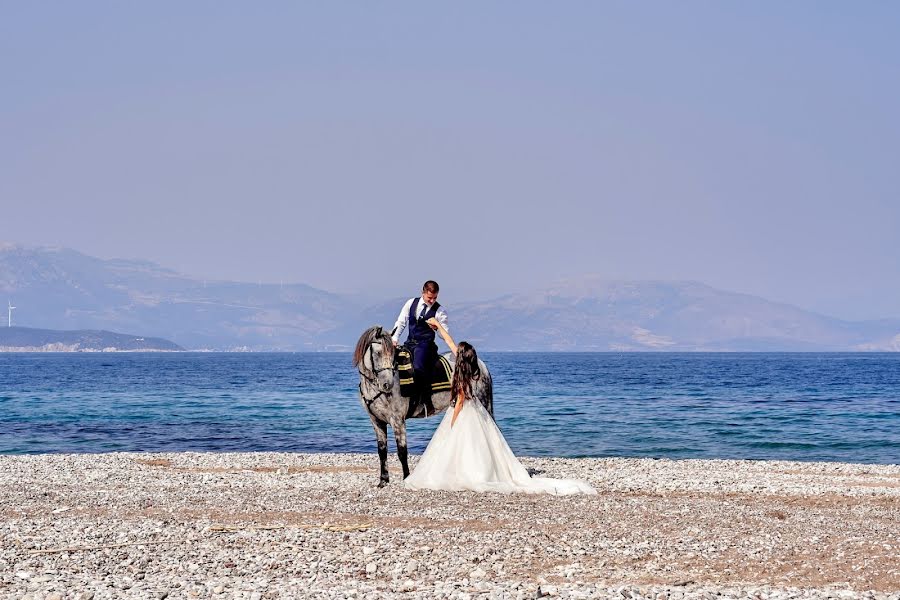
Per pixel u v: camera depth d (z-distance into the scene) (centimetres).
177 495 1725
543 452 3250
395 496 1692
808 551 1228
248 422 4434
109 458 2578
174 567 1118
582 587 1025
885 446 3459
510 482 1789
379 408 1806
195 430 4019
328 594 985
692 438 3694
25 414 4931
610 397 6550
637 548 1227
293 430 4019
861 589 1048
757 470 2397
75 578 1060
